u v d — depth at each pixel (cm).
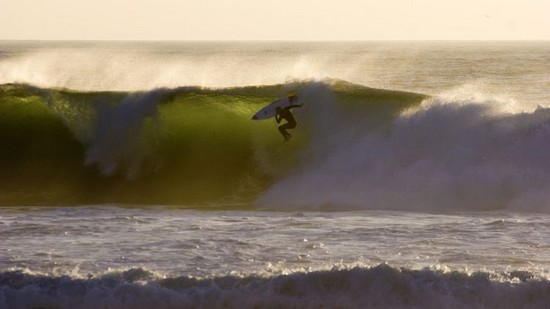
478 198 8612
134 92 9931
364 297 5206
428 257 6153
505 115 9156
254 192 9169
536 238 6738
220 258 6081
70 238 6656
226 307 5188
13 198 9025
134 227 7125
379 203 8644
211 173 9438
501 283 5234
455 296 5203
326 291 5228
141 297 5206
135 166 9462
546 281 5225
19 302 5184
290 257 6125
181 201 9056
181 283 5306
